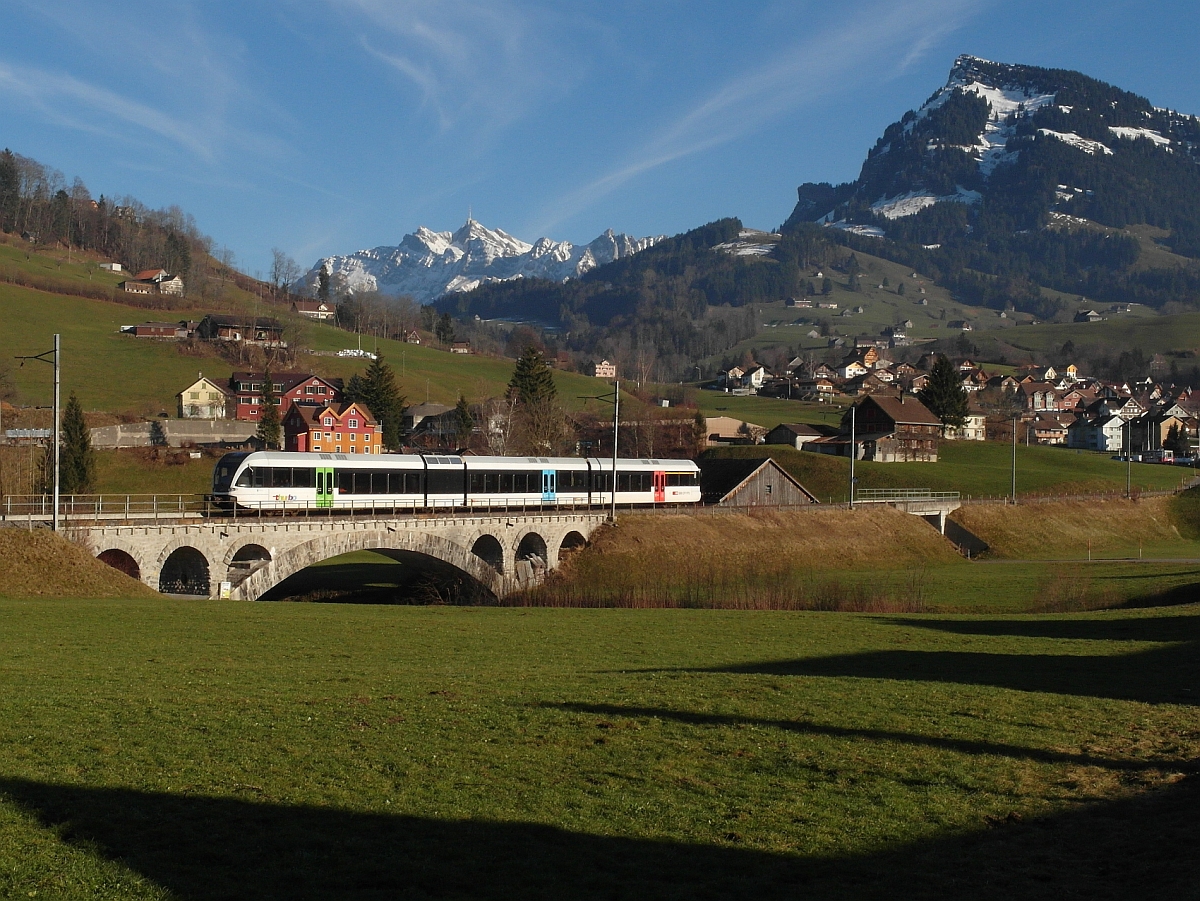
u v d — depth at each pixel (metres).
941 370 185.50
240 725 22.50
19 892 13.77
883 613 55.41
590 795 18.70
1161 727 24.62
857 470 137.75
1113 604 63.06
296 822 16.77
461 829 16.80
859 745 22.42
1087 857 16.45
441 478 76.12
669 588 68.19
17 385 149.88
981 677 31.39
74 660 30.02
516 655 35.19
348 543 61.28
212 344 199.75
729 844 16.66
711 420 181.38
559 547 77.94
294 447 150.00
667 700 26.39
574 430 157.25
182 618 41.00
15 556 46.78
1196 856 16.20
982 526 110.38
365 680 28.45
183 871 14.70
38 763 19.14
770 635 42.59
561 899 14.39
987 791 19.61
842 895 14.88
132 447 123.94
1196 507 128.75
